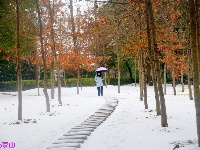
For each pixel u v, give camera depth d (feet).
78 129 34.40
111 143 27.73
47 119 43.37
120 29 65.16
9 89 131.95
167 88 120.37
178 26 78.95
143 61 51.21
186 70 99.60
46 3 64.95
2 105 63.57
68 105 61.31
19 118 42.29
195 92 23.75
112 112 49.62
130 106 56.65
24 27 67.67
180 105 54.65
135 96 81.30
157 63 34.04
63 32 73.67
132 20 52.24
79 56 88.53
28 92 112.68
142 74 66.54
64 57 74.59
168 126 34.19
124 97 78.74
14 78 162.91
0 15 77.15
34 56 91.35
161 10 61.77
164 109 34.19
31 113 49.88
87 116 46.14
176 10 67.62
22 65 160.56
